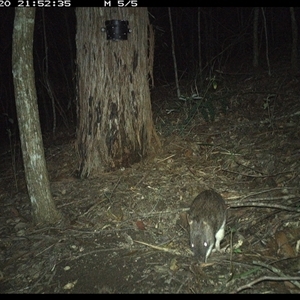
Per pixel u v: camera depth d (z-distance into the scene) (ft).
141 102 5.41
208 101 6.60
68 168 5.83
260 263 3.40
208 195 3.92
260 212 4.26
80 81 5.26
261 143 5.56
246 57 10.81
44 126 10.25
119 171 5.32
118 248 3.94
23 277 3.75
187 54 11.18
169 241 4.00
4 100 11.49
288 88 7.16
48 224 4.47
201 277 3.44
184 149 5.76
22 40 3.95
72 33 10.46
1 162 7.45
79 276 3.62
